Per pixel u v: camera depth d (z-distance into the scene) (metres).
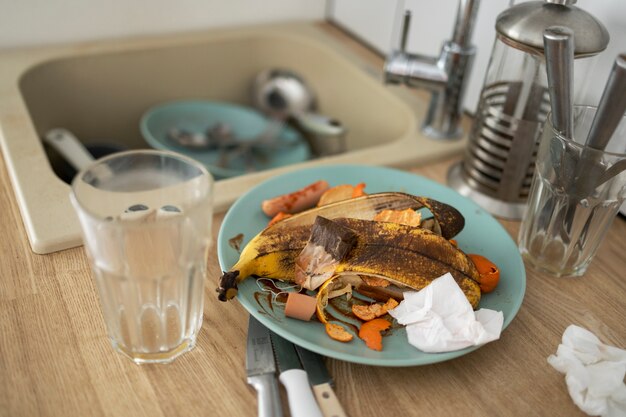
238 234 0.56
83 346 0.47
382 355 0.45
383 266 0.48
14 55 0.83
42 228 0.56
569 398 0.46
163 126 0.93
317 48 0.96
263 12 1.00
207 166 0.86
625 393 0.45
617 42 0.63
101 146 0.87
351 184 0.63
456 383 0.47
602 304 0.55
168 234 0.40
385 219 0.53
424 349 0.46
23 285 0.52
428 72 0.72
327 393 0.44
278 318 0.48
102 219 0.39
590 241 0.55
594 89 0.67
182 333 0.46
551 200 0.54
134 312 0.43
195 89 0.97
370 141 0.91
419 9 0.88
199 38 0.93
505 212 0.64
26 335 0.48
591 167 0.49
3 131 0.68
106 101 0.91
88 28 0.88
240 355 0.48
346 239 0.48
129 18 0.89
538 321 0.52
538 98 0.60
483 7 0.78
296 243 0.50
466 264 0.49
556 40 0.46
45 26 0.85
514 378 0.47
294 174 0.63
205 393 0.45
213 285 0.53
